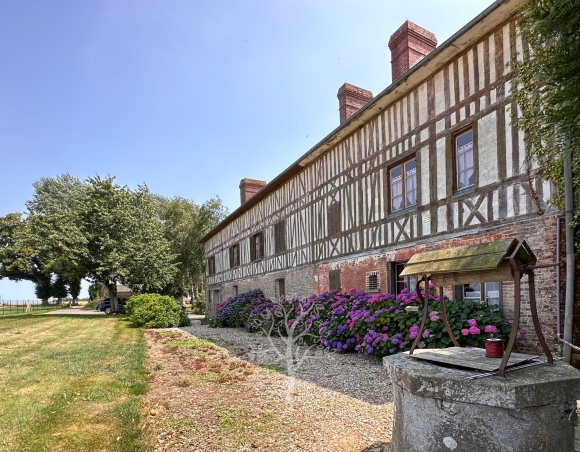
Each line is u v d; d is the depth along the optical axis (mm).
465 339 5422
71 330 13539
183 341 9844
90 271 23031
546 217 5285
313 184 12086
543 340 2619
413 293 6809
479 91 6359
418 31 9469
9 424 3732
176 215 31750
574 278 4910
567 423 2271
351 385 4996
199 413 4039
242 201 20828
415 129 7805
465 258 2701
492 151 6098
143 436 3428
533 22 3176
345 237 10227
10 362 7105
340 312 7809
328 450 3133
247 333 11336
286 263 13828
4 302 44375
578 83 2820
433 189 7273
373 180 9148
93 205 22703
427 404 2420
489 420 2197
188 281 31125
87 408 4203
